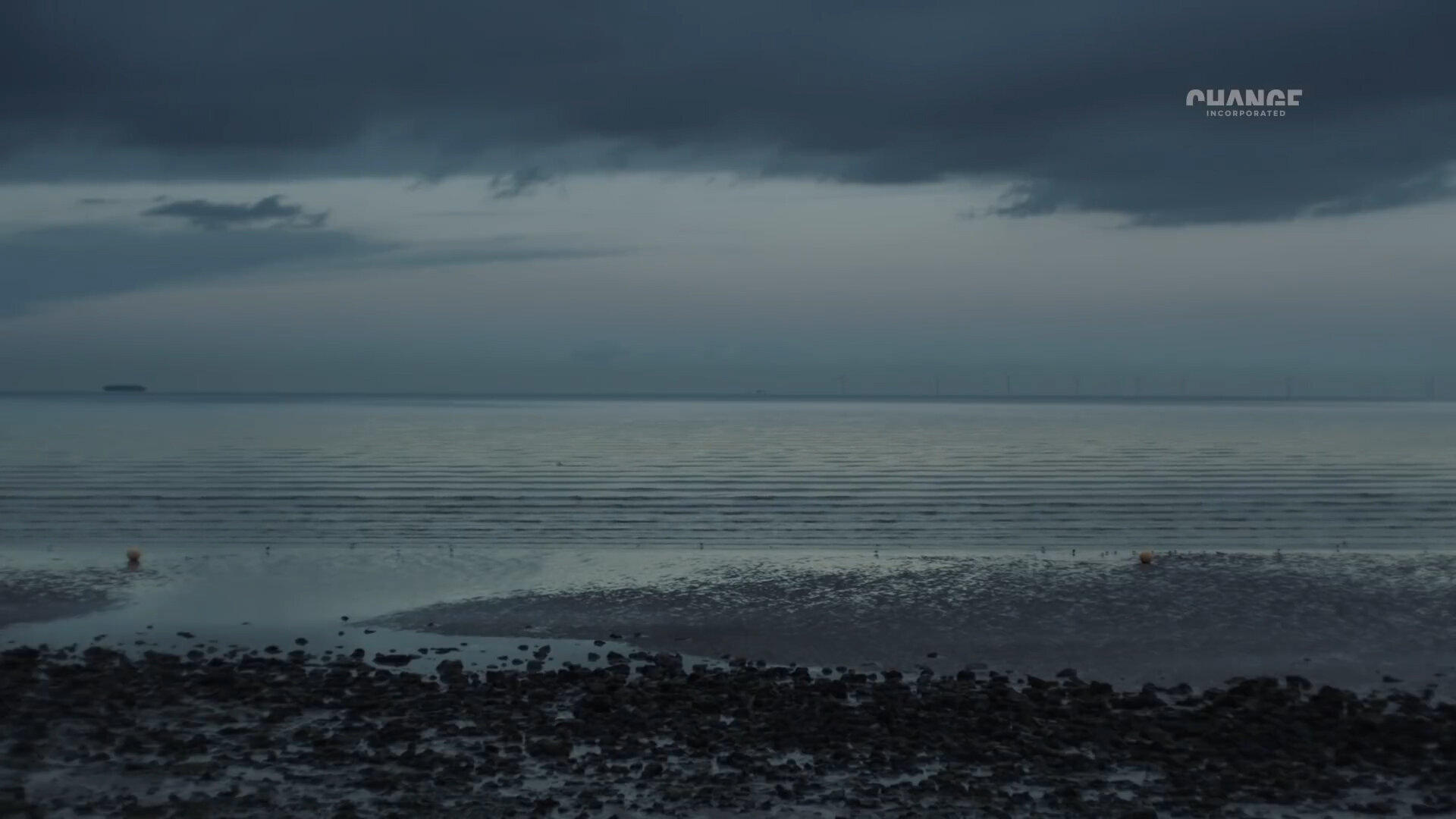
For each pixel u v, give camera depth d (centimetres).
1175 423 15312
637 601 2336
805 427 13725
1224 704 1570
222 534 3562
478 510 4247
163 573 2719
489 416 19562
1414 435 11006
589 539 3478
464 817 1127
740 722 1479
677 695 1611
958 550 3212
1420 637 1975
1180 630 2039
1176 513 4156
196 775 1255
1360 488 5125
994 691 1639
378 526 3803
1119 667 1827
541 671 1791
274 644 1997
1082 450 8244
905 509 4325
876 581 2514
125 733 1418
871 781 1247
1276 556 2858
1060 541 3431
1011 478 5728
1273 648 1922
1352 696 1620
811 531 3706
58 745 1362
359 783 1227
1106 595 2317
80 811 1140
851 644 1984
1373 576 2508
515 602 2333
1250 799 1190
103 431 11238
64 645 1984
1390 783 1239
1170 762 1309
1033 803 1171
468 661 1870
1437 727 1437
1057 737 1399
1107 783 1238
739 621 2150
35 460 6844
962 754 1336
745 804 1171
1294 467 6438
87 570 2759
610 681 1691
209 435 10350
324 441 9350
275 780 1238
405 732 1412
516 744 1384
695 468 6481
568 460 7112
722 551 3184
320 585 2542
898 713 1523
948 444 9356
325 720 1485
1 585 2539
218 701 1578
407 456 7481
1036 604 2253
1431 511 4206
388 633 2078
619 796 1191
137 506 4325
